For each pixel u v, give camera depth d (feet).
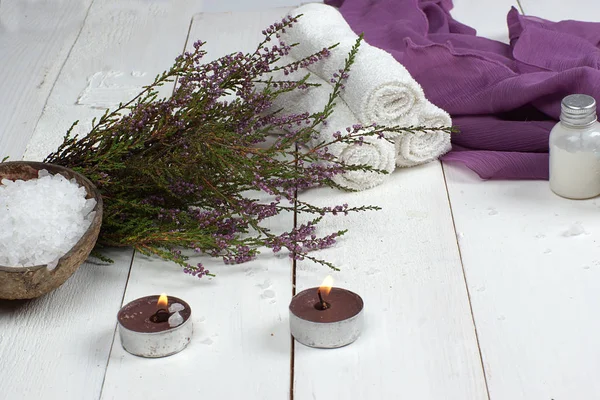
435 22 3.53
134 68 3.52
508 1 3.79
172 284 2.55
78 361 2.35
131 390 2.28
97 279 2.57
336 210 2.59
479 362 2.30
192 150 2.54
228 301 2.49
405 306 2.45
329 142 2.79
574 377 2.26
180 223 2.61
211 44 3.63
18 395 2.28
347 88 2.83
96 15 3.90
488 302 2.45
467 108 3.00
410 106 2.81
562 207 2.74
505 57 3.22
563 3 3.74
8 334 2.42
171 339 2.34
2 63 3.59
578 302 2.43
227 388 2.27
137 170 2.57
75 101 3.35
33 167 2.55
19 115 3.30
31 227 2.41
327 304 2.39
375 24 3.49
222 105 2.71
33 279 2.36
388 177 2.90
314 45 2.95
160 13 3.89
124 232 2.58
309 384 2.27
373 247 2.64
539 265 2.55
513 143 2.90
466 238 2.65
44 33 3.78
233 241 2.52
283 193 2.60
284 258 2.61
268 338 2.39
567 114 2.71
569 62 3.06
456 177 2.88
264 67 2.72
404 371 2.29
